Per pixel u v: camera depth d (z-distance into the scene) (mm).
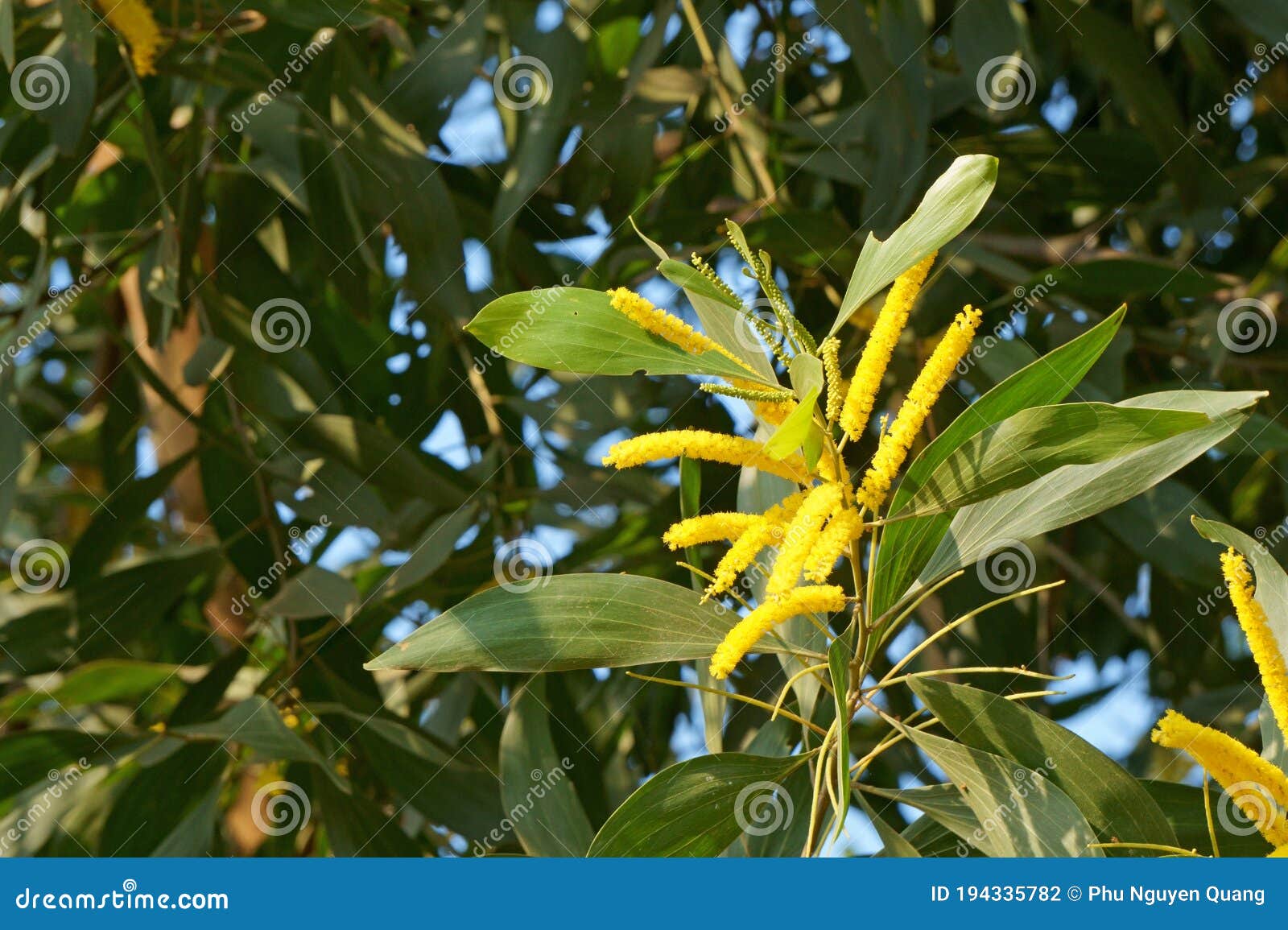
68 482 3199
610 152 2023
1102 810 1311
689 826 1332
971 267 2033
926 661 2027
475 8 1836
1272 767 1290
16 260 2203
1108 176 2240
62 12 1637
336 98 1802
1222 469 2293
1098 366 1824
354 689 1852
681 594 1336
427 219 1783
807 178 2459
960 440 1283
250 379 1976
